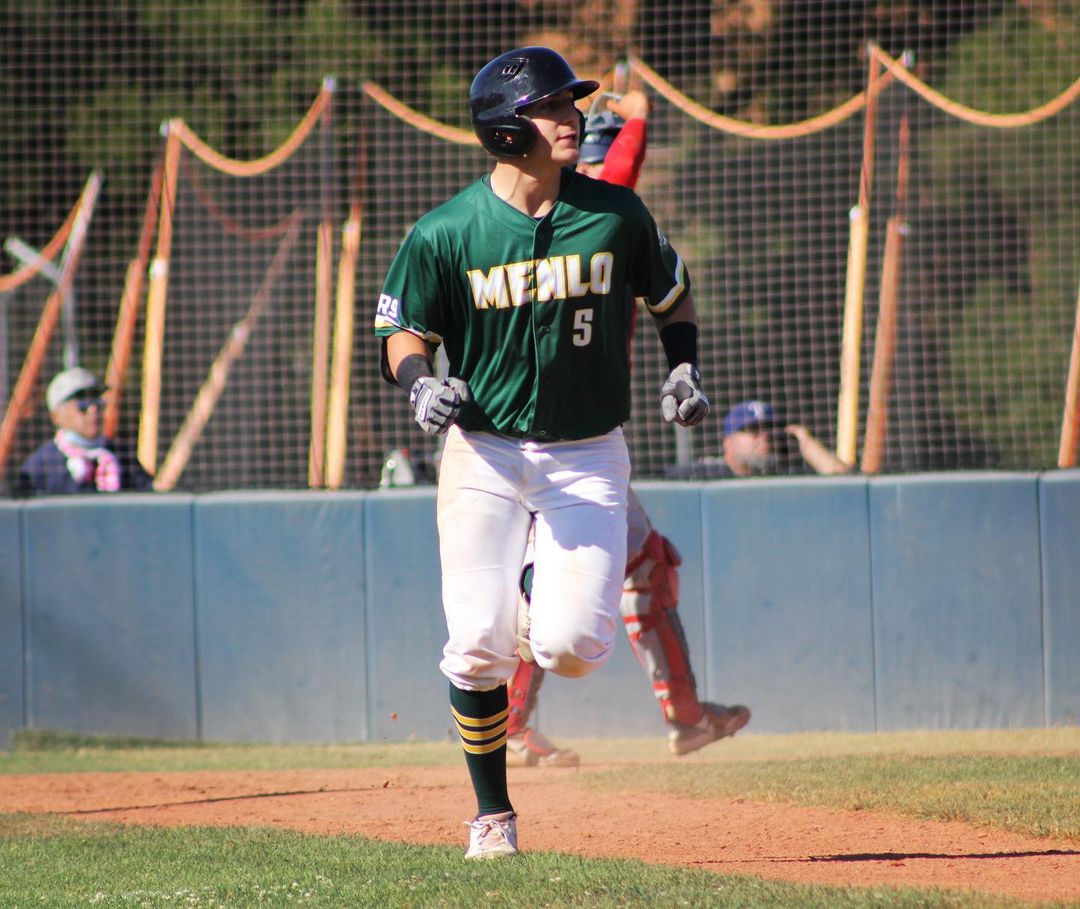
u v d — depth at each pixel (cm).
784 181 3438
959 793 1591
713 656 2541
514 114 1159
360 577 2567
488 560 1230
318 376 3141
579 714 2523
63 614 2578
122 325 3488
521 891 1072
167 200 3388
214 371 3438
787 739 2434
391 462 2934
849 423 2947
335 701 2556
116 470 2795
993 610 2533
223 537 2578
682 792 1716
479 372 1221
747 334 3409
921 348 3241
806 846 1348
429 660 2553
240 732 2558
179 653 2572
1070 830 1380
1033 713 2517
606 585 1214
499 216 1189
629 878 1119
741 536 2545
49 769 2216
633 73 3106
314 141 3841
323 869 1220
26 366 3319
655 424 3038
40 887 1202
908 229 3216
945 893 1058
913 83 3081
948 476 2541
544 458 1223
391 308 1223
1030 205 3616
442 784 1931
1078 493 2534
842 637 2538
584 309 1198
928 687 2527
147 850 1377
